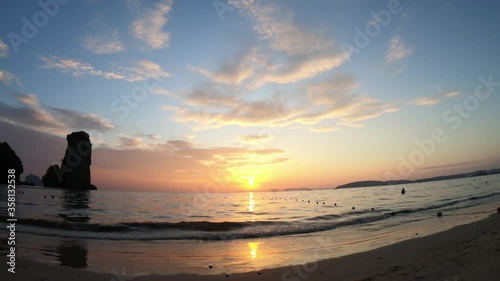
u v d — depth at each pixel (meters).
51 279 8.94
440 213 25.09
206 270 11.08
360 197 68.88
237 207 49.22
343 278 9.08
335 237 18.47
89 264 11.30
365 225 23.66
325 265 11.02
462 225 17.41
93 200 56.47
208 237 19.22
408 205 39.06
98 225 21.73
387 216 28.61
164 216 32.41
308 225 24.55
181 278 10.06
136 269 10.98
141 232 20.36
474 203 33.59
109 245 15.63
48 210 33.12
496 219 17.84
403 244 13.61
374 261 10.80
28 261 10.75
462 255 9.41
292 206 50.75
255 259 12.95
